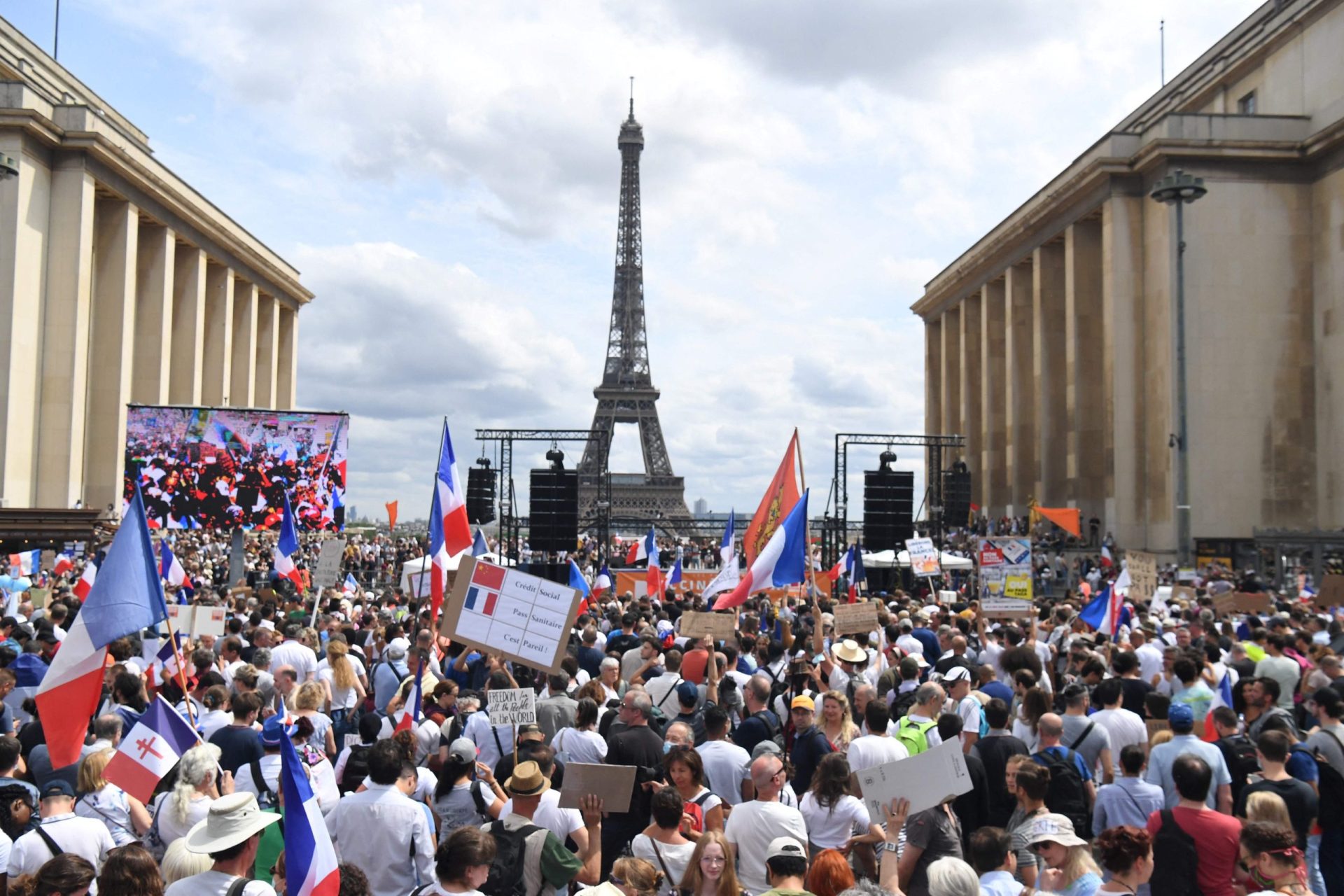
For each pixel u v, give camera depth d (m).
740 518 76.75
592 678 20.78
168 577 33.16
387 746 11.80
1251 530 72.75
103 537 53.22
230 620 23.70
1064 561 70.56
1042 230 89.44
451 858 9.53
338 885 10.02
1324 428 72.88
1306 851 14.56
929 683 15.33
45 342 80.44
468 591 15.73
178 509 49.50
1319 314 73.50
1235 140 73.75
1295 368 73.81
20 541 46.22
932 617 27.72
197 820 11.90
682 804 11.55
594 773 11.79
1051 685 22.09
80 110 81.88
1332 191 72.00
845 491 56.84
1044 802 13.58
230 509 49.72
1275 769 13.59
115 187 85.94
